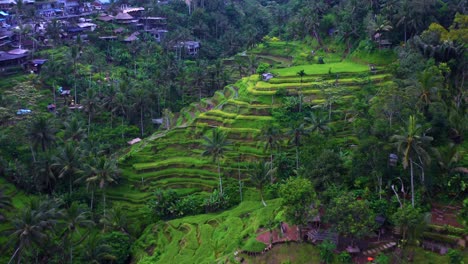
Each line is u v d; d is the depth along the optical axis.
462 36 99.25
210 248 76.56
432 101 80.31
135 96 128.50
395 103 77.25
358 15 141.00
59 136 112.00
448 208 69.81
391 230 67.00
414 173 69.69
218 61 155.00
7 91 122.69
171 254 77.75
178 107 140.12
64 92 135.25
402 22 123.31
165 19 197.62
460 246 62.34
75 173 92.56
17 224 70.50
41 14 191.38
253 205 87.56
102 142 118.00
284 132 102.81
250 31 183.62
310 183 65.88
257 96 116.00
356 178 73.00
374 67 122.44
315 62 145.50
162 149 107.56
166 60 155.00
